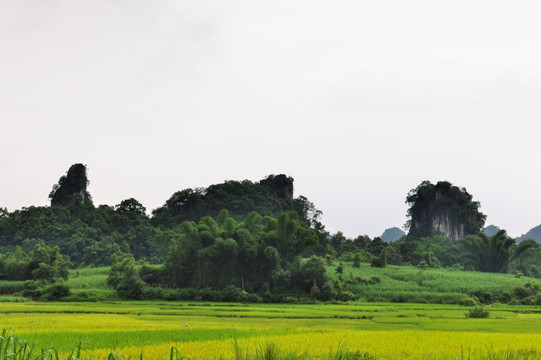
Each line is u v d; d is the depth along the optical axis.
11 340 8.05
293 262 89.56
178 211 183.88
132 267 83.56
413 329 39.38
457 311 65.25
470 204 187.88
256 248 83.88
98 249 138.50
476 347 26.50
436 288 91.75
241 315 52.16
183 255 89.00
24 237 149.25
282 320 47.38
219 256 83.44
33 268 91.62
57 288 76.00
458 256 160.75
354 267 114.31
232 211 173.38
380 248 151.25
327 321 47.19
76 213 165.12
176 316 50.22
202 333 31.86
